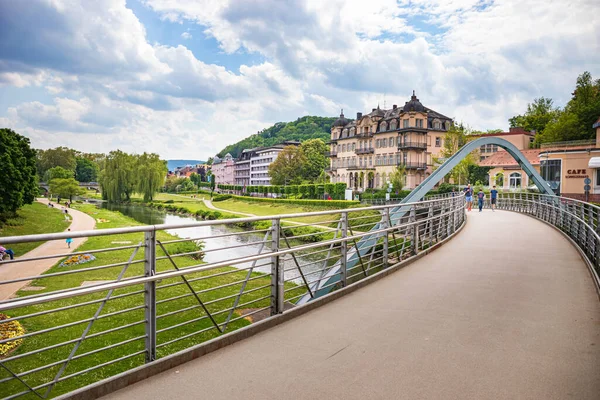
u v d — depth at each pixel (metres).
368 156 86.38
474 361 4.62
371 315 6.32
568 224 16.30
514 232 17.64
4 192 42.97
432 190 61.94
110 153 96.31
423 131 75.25
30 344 9.64
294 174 105.81
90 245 29.53
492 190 34.88
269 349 4.99
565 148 43.41
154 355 4.43
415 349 4.98
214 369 4.44
